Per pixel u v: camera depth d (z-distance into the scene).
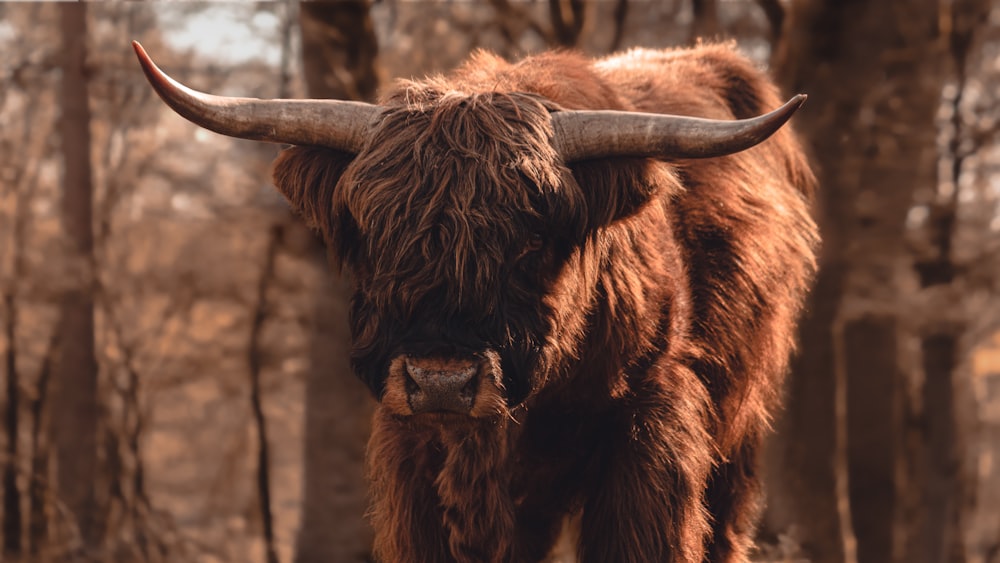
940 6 32.34
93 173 47.41
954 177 39.84
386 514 13.38
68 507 39.47
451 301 10.62
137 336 50.50
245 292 49.88
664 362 13.20
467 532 12.70
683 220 14.21
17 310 46.84
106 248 48.38
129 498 46.38
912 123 31.55
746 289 14.61
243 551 54.19
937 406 43.62
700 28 36.19
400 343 10.67
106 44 45.25
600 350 12.53
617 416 13.08
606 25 38.97
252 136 11.66
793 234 16.66
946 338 42.97
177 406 65.25
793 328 17.36
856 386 38.16
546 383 12.23
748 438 16.05
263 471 50.62
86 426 44.72
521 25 31.86
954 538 45.38
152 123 46.72
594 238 11.73
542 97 11.92
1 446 46.16
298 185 11.92
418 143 11.08
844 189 31.69
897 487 38.75
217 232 47.88
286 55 36.59
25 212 48.25
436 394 10.50
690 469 13.15
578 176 11.66
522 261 11.08
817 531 32.22
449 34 34.47
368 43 28.58
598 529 13.08
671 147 11.37
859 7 31.12
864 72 31.17
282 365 52.25
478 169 10.94
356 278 11.58
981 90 40.44
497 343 10.77
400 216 10.80
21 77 45.56
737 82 17.36
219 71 37.94
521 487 13.55
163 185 47.91
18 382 47.44
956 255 35.25
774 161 17.20
